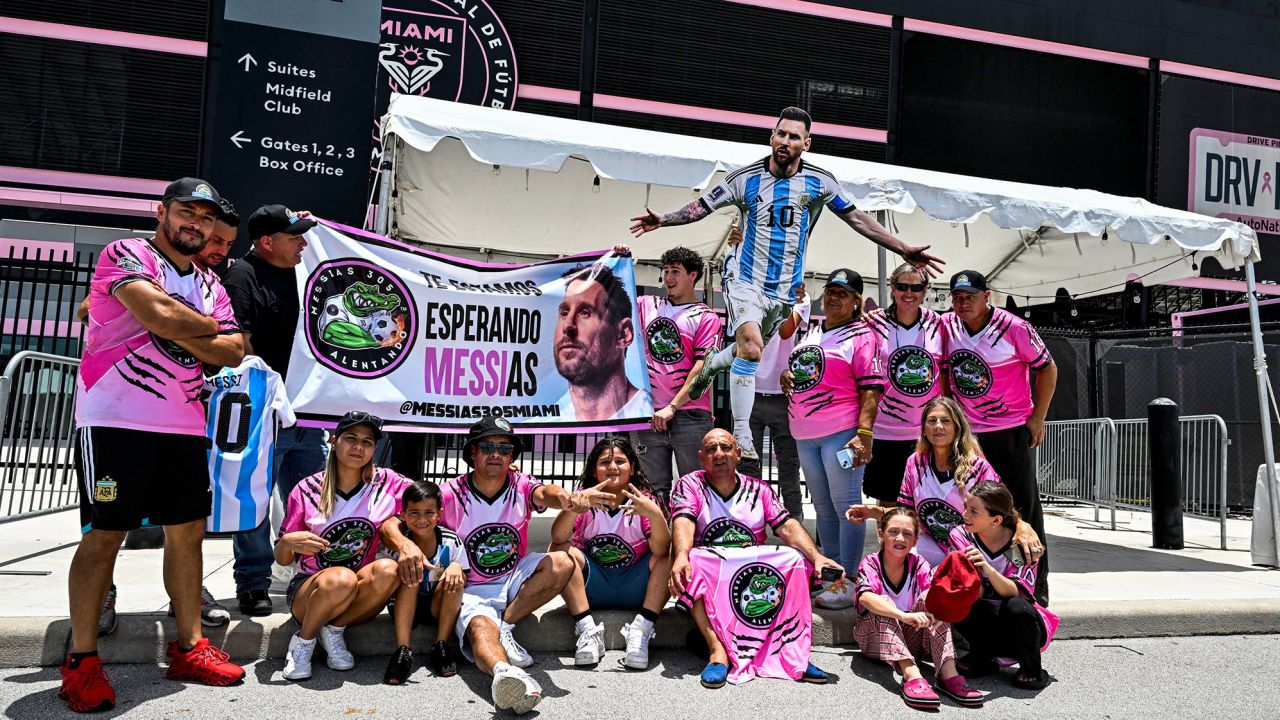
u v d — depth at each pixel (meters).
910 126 15.81
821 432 4.71
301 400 4.55
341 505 3.71
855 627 4.04
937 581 3.57
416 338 4.93
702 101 15.05
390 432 4.88
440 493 3.75
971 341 4.71
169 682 3.32
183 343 3.13
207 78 13.48
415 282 4.96
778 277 4.41
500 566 3.90
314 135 6.68
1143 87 16.89
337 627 3.57
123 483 3.07
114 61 13.19
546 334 5.21
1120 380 11.14
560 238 8.84
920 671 3.89
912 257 4.61
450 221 8.38
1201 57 17.17
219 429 3.58
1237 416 10.28
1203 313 14.64
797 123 4.34
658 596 3.98
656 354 5.51
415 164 7.19
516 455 3.92
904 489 4.40
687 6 15.04
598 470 4.13
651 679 3.66
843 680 3.74
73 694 2.97
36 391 6.52
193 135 13.40
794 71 15.44
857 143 15.54
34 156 12.89
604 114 14.58
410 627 3.56
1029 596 3.88
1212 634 4.80
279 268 4.40
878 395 4.61
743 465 4.50
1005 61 16.33
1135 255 8.09
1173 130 16.88
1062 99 16.47
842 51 15.66
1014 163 16.20
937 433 4.17
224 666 3.32
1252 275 6.67
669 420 5.24
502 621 3.80
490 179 7.45
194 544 3.37
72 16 13.09
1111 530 8.81
